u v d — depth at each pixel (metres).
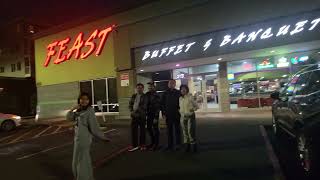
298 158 7.14
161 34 19.55
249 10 16.23
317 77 6.83
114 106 22.66
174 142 10.45
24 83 37.94
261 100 17.47
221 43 17.33
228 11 16.92
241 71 18.02
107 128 16.92
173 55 19.22
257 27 16.16
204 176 6.64
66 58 25.72
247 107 17.92
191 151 9.15
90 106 6.24
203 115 17.89
